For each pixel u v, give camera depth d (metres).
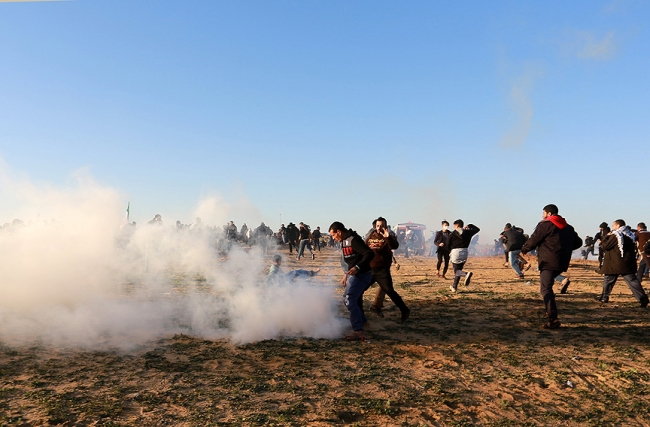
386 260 7.78
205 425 3.62
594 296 11.12
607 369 5.37
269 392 4.41
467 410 4.09
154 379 4.71
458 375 5.09
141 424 3.62
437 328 7.47
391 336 6.90
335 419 3.79
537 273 17.47
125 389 4.39
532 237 7.70
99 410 3.85
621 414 4.05
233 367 5.19
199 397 4.23
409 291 12.05
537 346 6.40
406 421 3.80
